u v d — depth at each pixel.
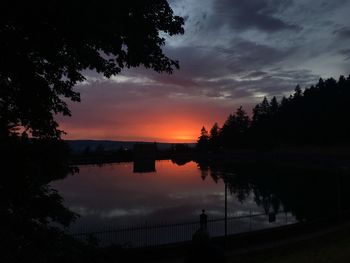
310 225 27.11
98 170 136.25
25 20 6.04
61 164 6.77
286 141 177.00
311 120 167.38
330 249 19.86
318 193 66.31
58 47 6.53
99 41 6.99
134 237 29.17
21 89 6.45
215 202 64.31
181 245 20.42
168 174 119.75
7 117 6.46
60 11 5.88
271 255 20.20
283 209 53.53
